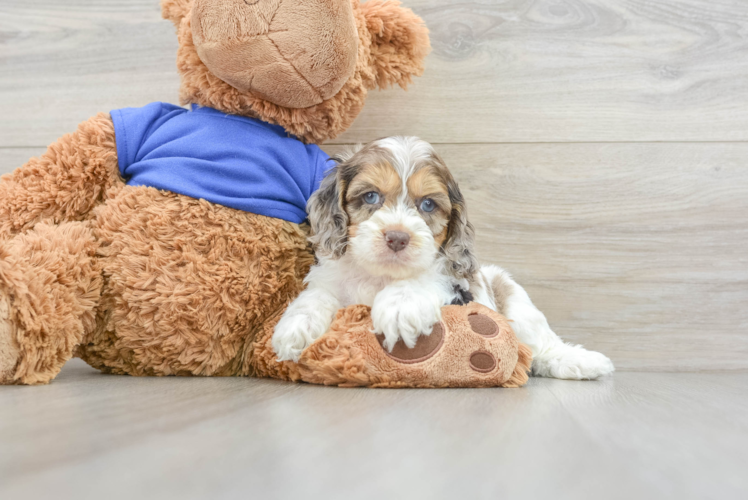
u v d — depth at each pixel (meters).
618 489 0.71
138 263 1.83
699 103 2.74
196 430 0.96
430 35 2.73
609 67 2.74
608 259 2.74
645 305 2.73
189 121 2.06
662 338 2.72
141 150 2.04
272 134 2.09
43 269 1.68
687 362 2.71
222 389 1.54
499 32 2.74
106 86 2.81
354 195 1.95
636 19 2.74
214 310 1.86
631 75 2.74
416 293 1.72
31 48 2.81
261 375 1.90
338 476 0.72
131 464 0.74
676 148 2.74
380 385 1.64
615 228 2.74
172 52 2.79
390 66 2.26
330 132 2.25
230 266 1.88
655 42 2.74
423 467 0.77
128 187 1.95
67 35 2.80
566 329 2.74
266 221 1.96
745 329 2.71
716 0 2.73
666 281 2.73
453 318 1.72
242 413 1.14
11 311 1.61
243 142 2.01
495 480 0.72
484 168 2.75
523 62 2.74
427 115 2.75
